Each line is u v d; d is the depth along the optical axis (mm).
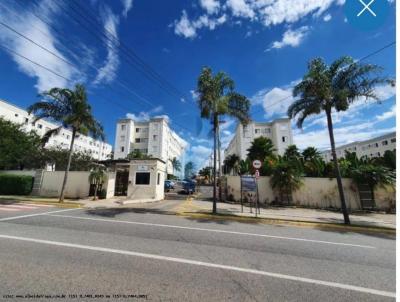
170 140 72062
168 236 7180
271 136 56469
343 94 11664
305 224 11242
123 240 6406
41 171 19969
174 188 36719
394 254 6363
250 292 3670
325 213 15336
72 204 14297
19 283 3582
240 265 4883
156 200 19688
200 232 8031
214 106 13352
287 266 4969
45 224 8125
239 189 20141
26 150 26766
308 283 4125
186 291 3590
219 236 7555
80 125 15492
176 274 4230
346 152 22359
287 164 18750
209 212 13031
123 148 61438
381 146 60094
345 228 10828
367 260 5688
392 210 16766
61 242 5898
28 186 19359
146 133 63469
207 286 3805
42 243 5730
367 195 17344
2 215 9625
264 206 17641
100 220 9375
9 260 4508
